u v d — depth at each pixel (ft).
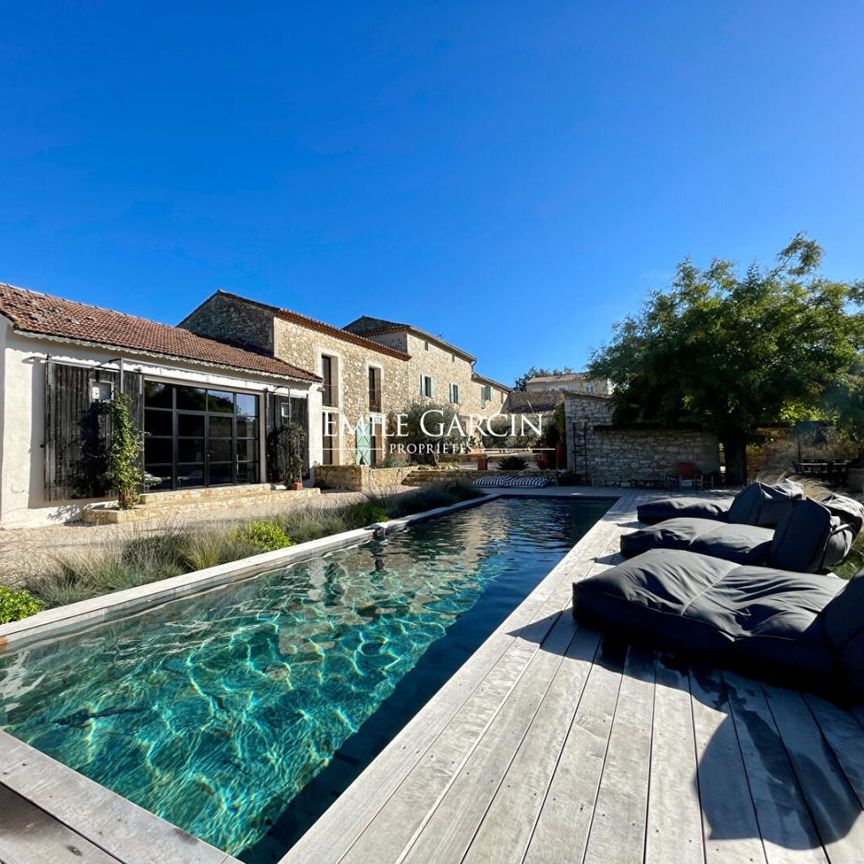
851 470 38.42
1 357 26.27
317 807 7.20
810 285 41.06
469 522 30.53
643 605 9.91
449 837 4.81
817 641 7.92
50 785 6.15
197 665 11.85
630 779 5.70
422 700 10.20
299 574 19.29
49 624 12.38
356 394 61.62
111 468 29.68
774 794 5.44
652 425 48.06
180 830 5.26
